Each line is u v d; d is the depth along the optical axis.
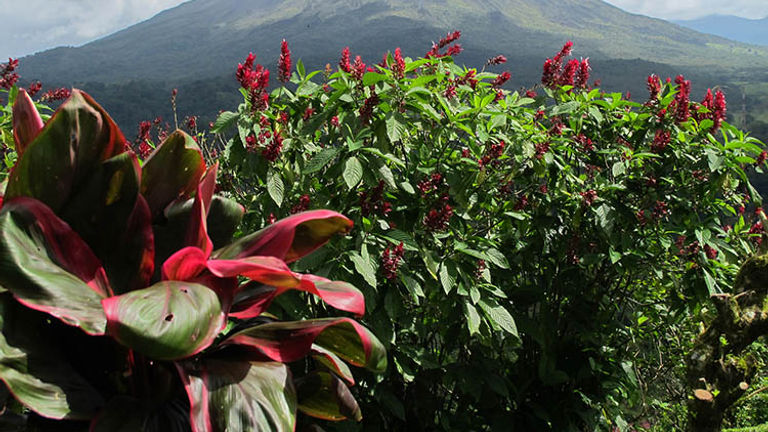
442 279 2.55
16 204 1.36
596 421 3.28
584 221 3.12
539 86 3.61
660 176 3.21
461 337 2.98
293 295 2.50
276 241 1.58
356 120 2.79
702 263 3.14
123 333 1.17
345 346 1.61
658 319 3.82
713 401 2.29
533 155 2.93
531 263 3.31
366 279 2.37
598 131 3.47
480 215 3.23
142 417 1.39
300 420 2.46
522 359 3.29
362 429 2.72
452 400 3.19
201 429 1.30
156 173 1.69
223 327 1.35
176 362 1.41
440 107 3.07
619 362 3.44
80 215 1.53
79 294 1.33
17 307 1.37
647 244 3.22
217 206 1.84
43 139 1.44
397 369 2.83
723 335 2.39
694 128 3.27
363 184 2.79
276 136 2.63
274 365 1.51
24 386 1.27
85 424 1.43
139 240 1.57
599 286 3.35
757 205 3.04
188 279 1.51
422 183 2.80
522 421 3.12
